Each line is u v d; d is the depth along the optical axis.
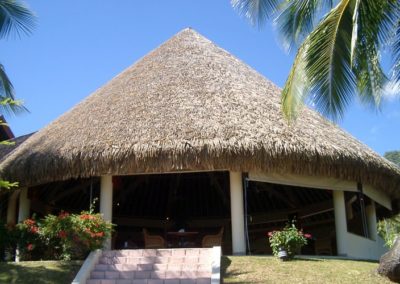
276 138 13.63
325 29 11.39
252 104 15.25
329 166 14.02
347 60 11.49
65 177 13.96
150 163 13.42
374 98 12.86
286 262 11.71
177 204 22.36
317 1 13.16
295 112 12.16
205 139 13.48
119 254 11.70
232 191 14.02
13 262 11.98
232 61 18.91
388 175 15.52
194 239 18.75
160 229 22.62
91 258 11.20
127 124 14.52
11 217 16.95
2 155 19.98
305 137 14.13
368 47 11.38
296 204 20.75
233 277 10.50
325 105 11.62
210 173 19.22
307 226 21.59
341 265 11.56
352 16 11.30
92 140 14.14
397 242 10.66
